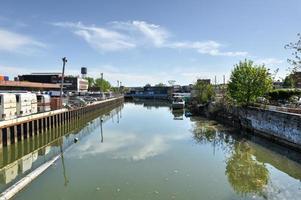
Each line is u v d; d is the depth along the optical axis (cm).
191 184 1989
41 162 2550
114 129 4528
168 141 3494
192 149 3056
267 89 4559
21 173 2241
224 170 2327
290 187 1962
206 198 1756
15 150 3098
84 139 3647
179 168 2361
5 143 2967
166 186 1948
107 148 3086
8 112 3188
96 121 5834
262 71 4531
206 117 6162
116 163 2491
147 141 3481
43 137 3853
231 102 5272
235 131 4256
